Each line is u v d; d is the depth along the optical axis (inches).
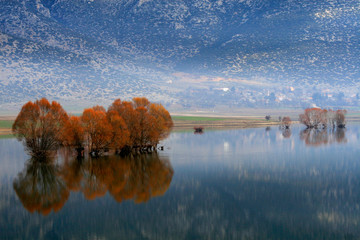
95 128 2923.2
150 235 1414.9
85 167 2600.9
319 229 1498.5
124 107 3157.0
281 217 1624.0
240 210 1706.4
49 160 2849.4
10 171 2464.3
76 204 1781.5
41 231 1456.7
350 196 1908.2
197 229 1476.4
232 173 2406.5
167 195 1936.5
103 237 1389.0
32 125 2773.1
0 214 1635.1
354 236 1416.1
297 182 2187.5
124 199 1855.3
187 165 2674.7
